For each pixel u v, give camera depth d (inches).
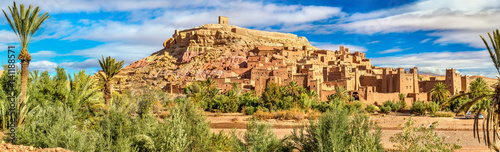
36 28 789.9
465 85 3400.6
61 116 620.7
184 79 4352.9
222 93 3272.6
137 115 773.3
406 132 576.4
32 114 771.4
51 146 556.1
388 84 3523.6
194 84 3102.9
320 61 4640.8
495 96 426.3
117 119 621.6
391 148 825.5
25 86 787.4
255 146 582.2
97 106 1008.2
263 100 2290.8
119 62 1149.7
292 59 4731.8
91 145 560.7
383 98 3004.4
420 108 2110.0
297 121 1469.0
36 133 591.2
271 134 615.2
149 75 4628.4
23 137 598.9
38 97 936.9
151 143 567.5
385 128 1245.7
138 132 616.7
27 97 809.5
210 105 2240.4
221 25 6717.5
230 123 1441.9
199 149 607.5
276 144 603.8
